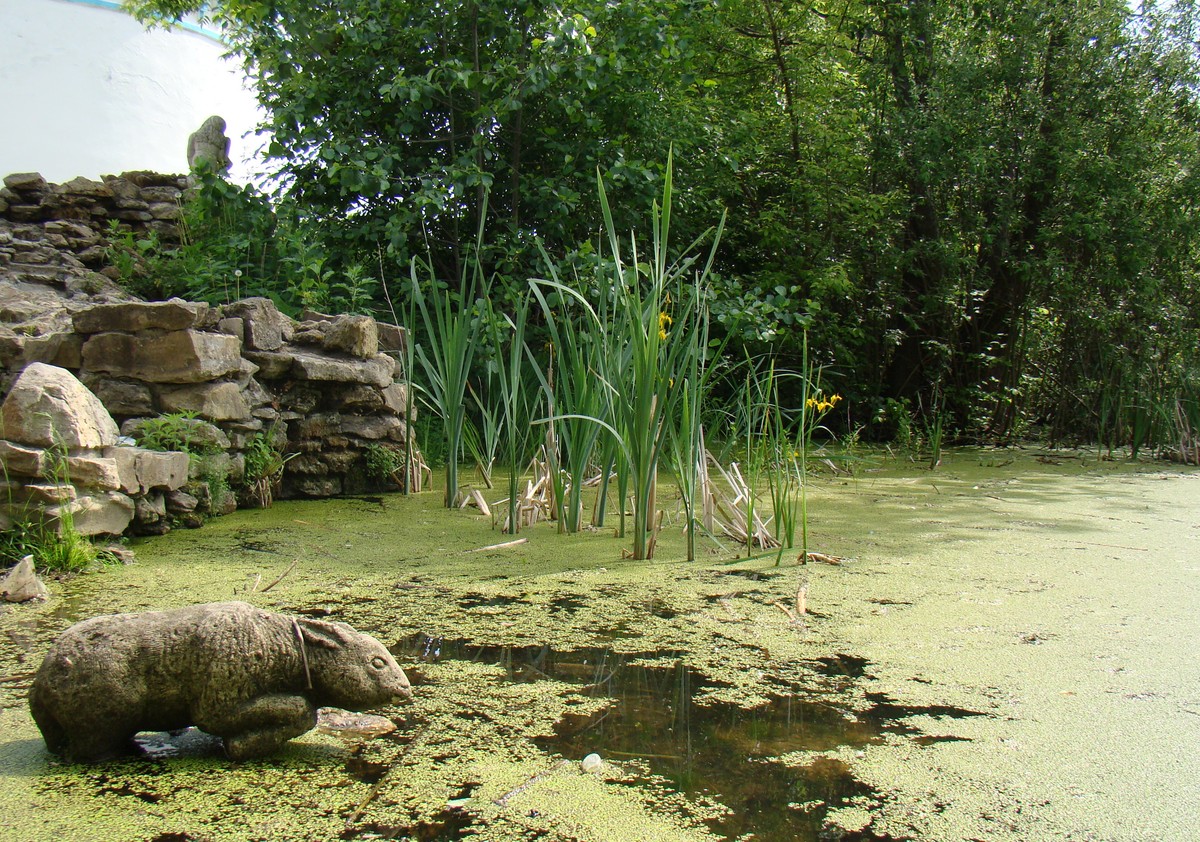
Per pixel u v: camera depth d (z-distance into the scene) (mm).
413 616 3355
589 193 8062
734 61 10531
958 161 9648
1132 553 4445
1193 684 2736
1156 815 1985
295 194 8156
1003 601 3596
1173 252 9953
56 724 2195
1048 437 10508
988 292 10305
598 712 2525
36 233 8734
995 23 9828
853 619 3355
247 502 5461
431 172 7605
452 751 2285
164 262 8250
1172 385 9500
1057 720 2482
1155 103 9719
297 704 2230
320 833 1904
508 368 7457
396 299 7953
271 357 5656
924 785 2119
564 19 7492
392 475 6180
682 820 1961
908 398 9742
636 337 4188
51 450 3945
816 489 6438
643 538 4266
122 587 3652
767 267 9531
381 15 7699
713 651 3018
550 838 1889
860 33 10664
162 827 1924
